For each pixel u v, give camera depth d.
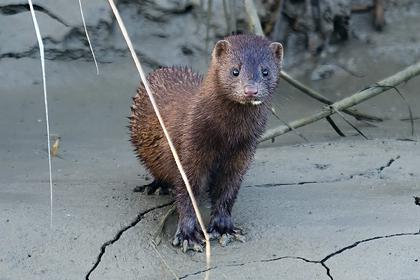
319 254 6.43
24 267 6.16
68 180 8.15
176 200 6.90
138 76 11.84
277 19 12.41
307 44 12.61
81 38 11.82
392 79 9.98
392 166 8.55
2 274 6.05
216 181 6.90
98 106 10.97
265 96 6.32
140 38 12.16
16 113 10.54
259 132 6.69
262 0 12.36
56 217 6.98
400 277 6.03
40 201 7.38
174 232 6.94
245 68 6.29
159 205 7.44
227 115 6.47
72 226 6.81
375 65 12.41
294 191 7.81
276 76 6.53
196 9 12.15
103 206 7.34
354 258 6.34
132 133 7.67
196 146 6.63
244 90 6.16
